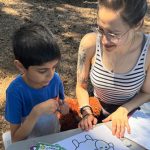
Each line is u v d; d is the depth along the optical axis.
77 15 4.96
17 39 1.72
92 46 2.02
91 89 3.38
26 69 1.72
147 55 1.95
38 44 1.68
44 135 1.77
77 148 1.61
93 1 5.45
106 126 1.76
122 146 1.64
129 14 1.62
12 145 1.61
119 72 1.98
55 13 4.95
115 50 1.85
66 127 2.08
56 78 1.95
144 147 1.65
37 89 1.85
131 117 1.84
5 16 4.70
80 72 2.14
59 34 4.43
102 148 1.62
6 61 3.80
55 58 1.71
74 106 2.16
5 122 3.08
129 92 2.04
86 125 1.75
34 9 4.99
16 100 1.81
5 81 3.54
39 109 1.74
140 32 1.92
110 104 2.18
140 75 1.99
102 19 1.64
